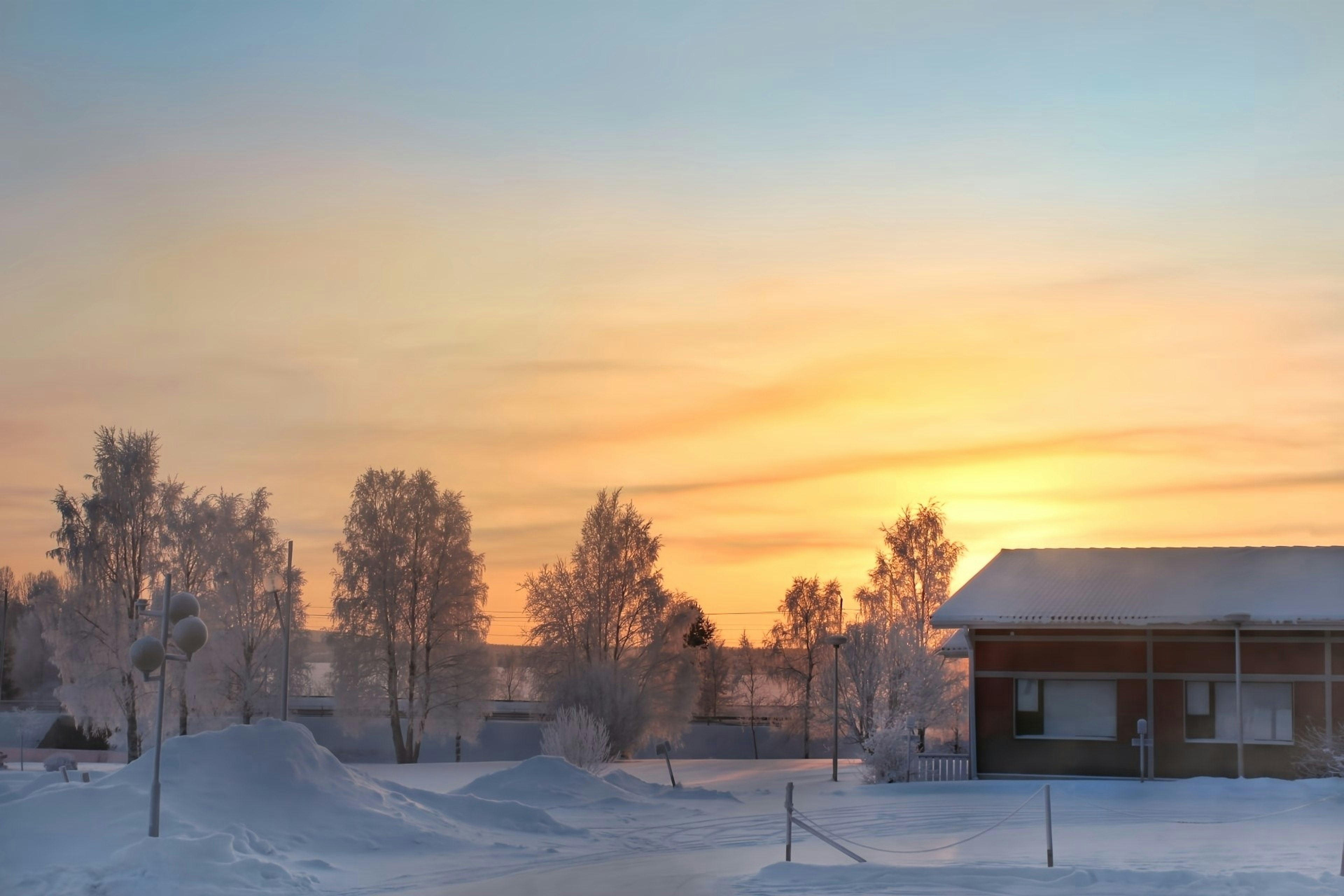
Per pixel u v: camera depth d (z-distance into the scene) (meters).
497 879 18.12
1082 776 33.72
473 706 55.44
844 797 31.27
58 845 17.89
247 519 54.84
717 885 16.70
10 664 100.75
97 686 51.00
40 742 64.69
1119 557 40.06
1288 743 32.34
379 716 55.75
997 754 34.41
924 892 15.22
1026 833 22.53
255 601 54.25
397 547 55.22
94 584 51.66
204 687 52.78
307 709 70.69
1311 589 34.38
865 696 42.09
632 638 58.53
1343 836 21.06
